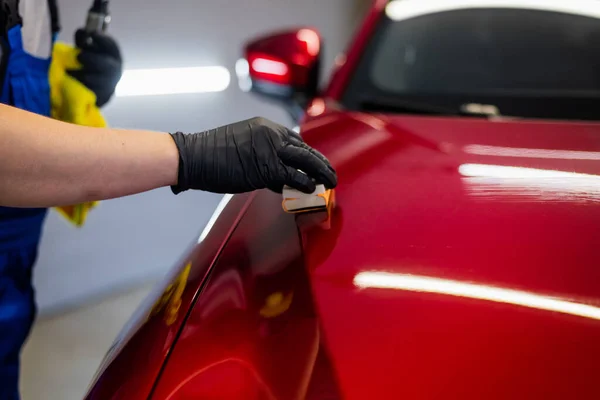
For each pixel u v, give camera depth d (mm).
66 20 3137
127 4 3502
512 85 1479
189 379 663
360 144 1156
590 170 967
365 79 1611
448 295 699
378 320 676
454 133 1173
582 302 675
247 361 667
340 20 5078
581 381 586
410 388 595
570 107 1404
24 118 785
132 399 669
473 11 1685
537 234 788
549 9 1633
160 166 851
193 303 785
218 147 871
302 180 893
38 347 2578
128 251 3139
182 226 3367
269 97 1838
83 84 1416
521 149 1065
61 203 817
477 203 877
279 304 734
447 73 1553
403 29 1709
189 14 3803
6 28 1108
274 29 4402
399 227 833
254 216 960
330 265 777
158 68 3648
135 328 809
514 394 579
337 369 625
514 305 676
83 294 2922
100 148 811
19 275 1265
